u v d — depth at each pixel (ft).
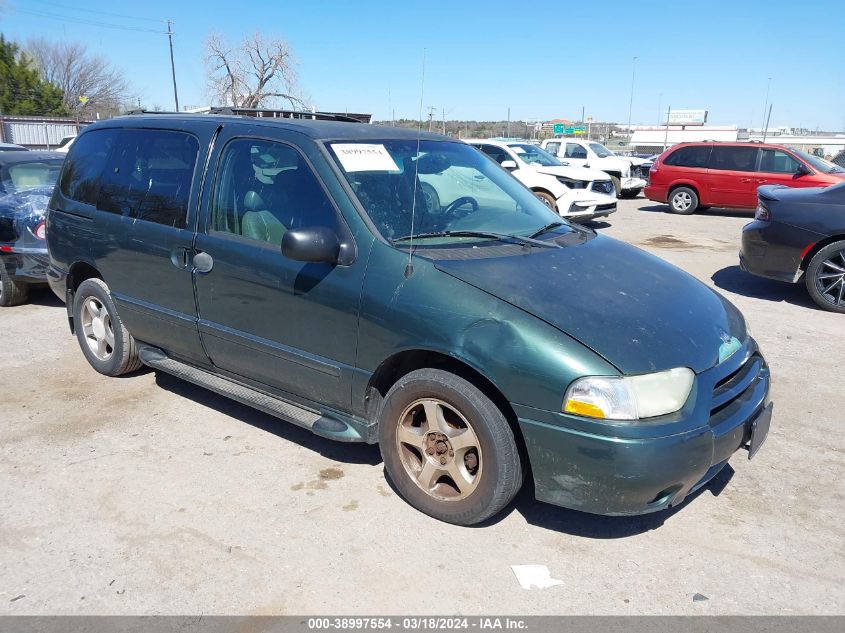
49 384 16.25
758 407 10.60
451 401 10.12
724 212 55.42
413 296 10.30
